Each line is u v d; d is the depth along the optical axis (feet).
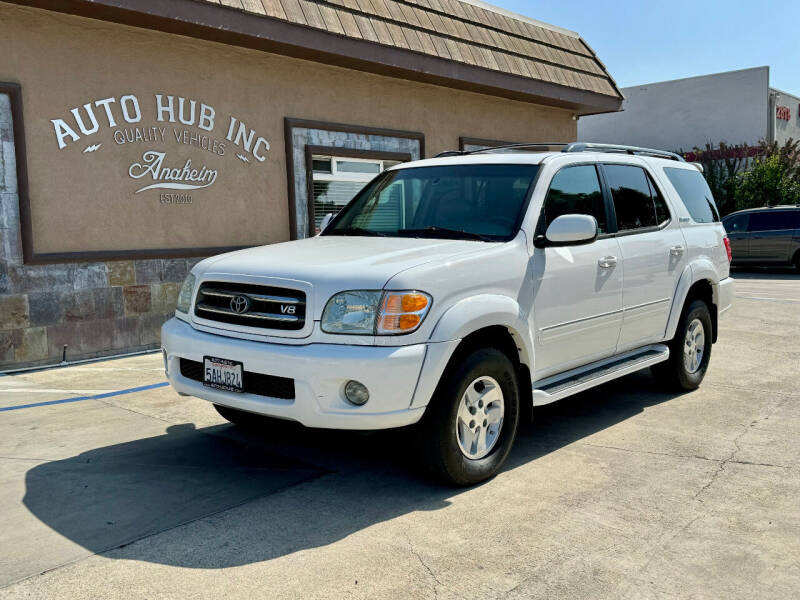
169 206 28.09
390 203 16.85
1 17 23.38
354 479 13.58
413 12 35.91
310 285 12.19
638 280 17.37
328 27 30.50
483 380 13.21
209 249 29.27
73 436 16.10
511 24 43.04
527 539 11.05
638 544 10.90
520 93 41.83
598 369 16.60
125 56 26.40
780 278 57.93
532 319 14.23
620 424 17.30
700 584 9.74
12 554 10.44
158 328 27.99
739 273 64.69
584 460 14.69
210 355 13.05
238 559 10.36
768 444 15.66
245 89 30.35
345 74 34.47
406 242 14.52
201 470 13.98
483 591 9.52
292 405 12.03
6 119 23.54
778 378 22.03
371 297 11.91
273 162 31.65
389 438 16.15
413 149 38.27
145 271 27.40
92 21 25.40
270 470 14.03
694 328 20.34
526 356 14.08
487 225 14.87
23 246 24.08
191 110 28.50
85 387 21.09
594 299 15.89
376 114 36.19
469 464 13.01
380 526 11.49
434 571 10.05
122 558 10.34
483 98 42.68
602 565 10.24
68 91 25.03
